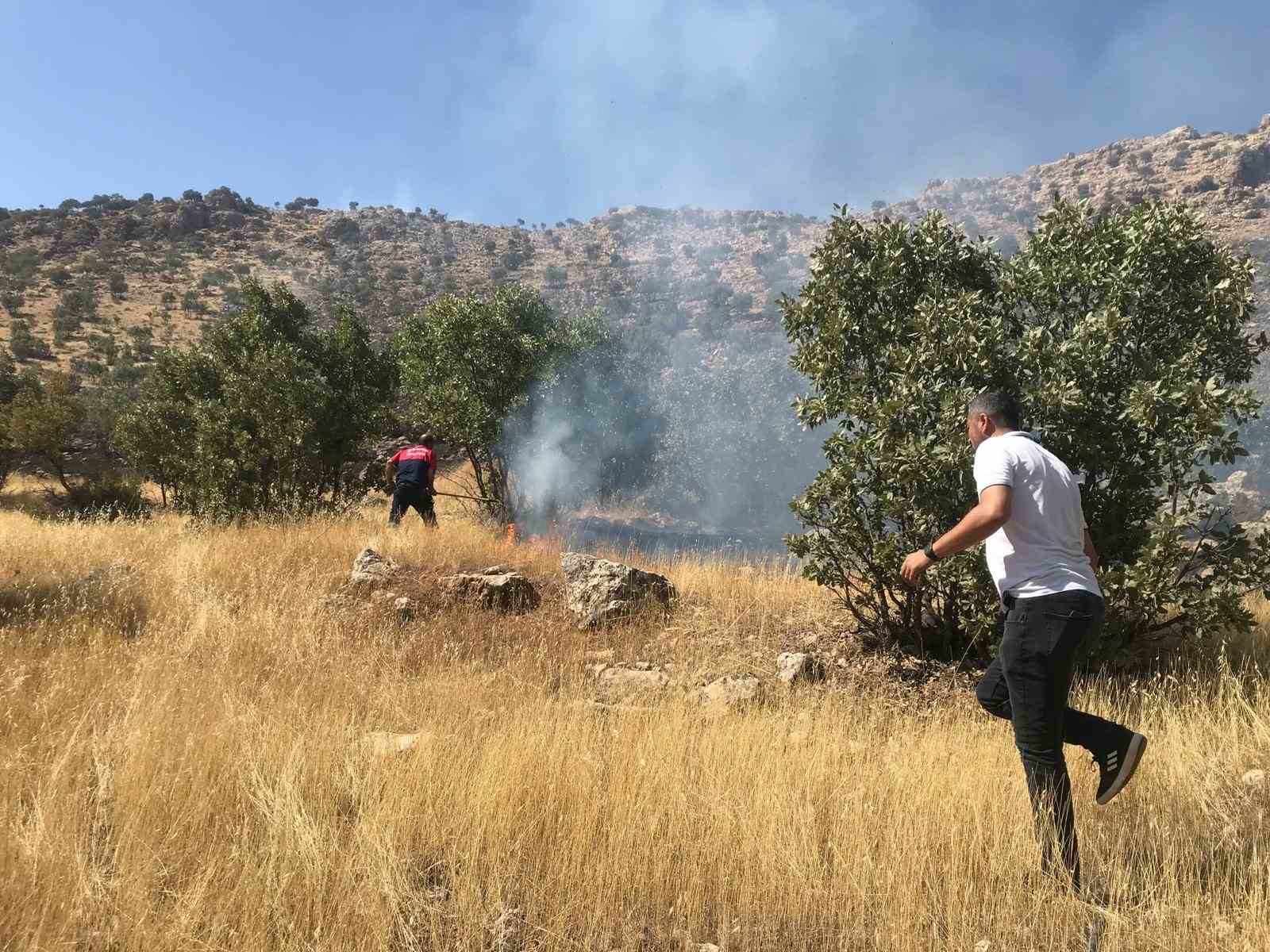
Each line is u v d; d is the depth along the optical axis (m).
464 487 17.19
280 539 8.88
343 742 4.04
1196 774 3.72
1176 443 5.53
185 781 3.48
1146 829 3.26
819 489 5.95
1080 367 5.54
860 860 3.06
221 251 135.12
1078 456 5.54
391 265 125.00
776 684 5.54
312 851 2.94
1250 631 5.75
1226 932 2.61
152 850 2.97
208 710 4.35
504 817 3.29
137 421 19.58
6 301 95.38
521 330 17.02
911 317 5.93
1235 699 4.64
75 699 4.41
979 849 3.14
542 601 7.51
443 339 15.29
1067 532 3.20
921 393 5.66
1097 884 3.02
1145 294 5.97
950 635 6.04
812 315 6.50
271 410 13.23
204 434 13.18
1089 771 3.80
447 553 8.40
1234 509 13.07
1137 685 5.19
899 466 5.46
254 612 6.62
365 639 6.32
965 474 5.37
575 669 6.00
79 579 7.18
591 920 2.83
